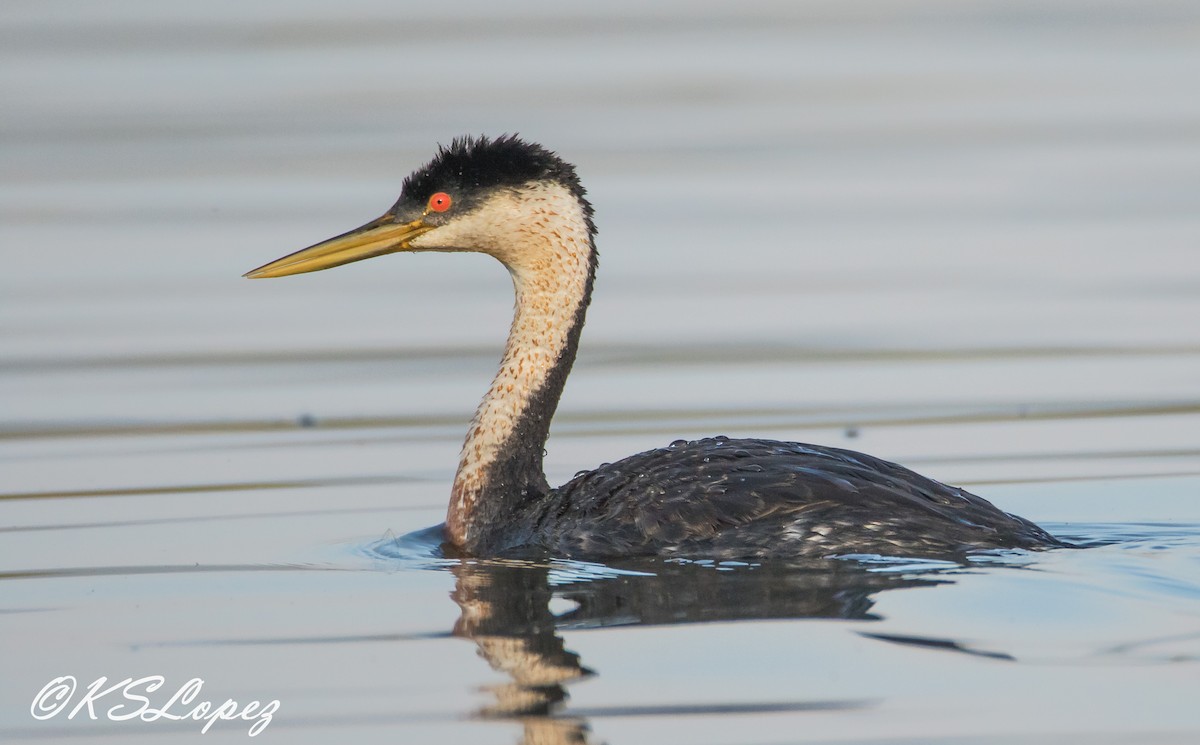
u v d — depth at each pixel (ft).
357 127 95.20
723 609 34.76
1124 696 29.73
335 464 50.75
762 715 29.58
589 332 65.16
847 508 37.88
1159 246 73.82
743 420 54.70
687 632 33.55
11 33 116.98
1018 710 29.40
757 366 60.64
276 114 98.12
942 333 63.52
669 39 120.37
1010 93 105.60
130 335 64.28
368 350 63.00
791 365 60.59
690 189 85.51
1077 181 85.66
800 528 37.63
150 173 87.04
